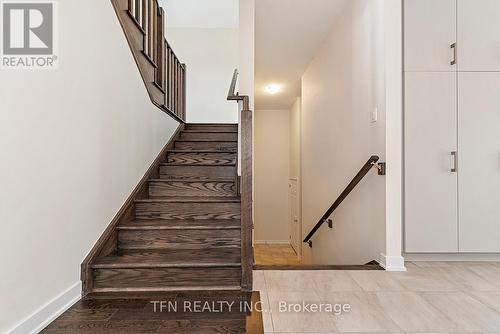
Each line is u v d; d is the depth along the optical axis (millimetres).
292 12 3322
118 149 2387
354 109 3039
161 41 3514
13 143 1326
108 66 2205
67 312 1690
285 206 7098
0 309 1263
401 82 2557
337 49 3547
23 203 1388
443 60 2635
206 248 2387
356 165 2996
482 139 2637
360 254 2914
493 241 2637
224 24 5770
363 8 2820
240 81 2820
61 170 1669
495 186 2637
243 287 1973
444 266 2529
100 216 2119
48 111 1556
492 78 2646
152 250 2326
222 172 3350
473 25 2646
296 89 5832
